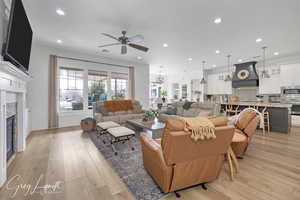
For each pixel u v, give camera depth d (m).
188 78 8.91
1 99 1.70
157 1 2.25
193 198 1.50
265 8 2.40
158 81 9.77
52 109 4.47
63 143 3.15
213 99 7.73
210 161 1.58
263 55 5.24
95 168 2.10
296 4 2.29
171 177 1.43
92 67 5.34
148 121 3.68
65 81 4.82
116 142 3.16
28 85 4.09
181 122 1.35
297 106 4.86
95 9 2.47
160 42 3.99
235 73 6.40
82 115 5.12
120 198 1.50
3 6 1.93
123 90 6.19
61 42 4.02
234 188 1.67
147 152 1.80
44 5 2.35
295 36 3.56
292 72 5.03
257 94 6.21
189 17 2.71
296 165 2.20
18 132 2.67
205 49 4.59
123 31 3.25
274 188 1.66
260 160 2.37
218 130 1.43
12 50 1.88
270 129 4.34
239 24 2.96
